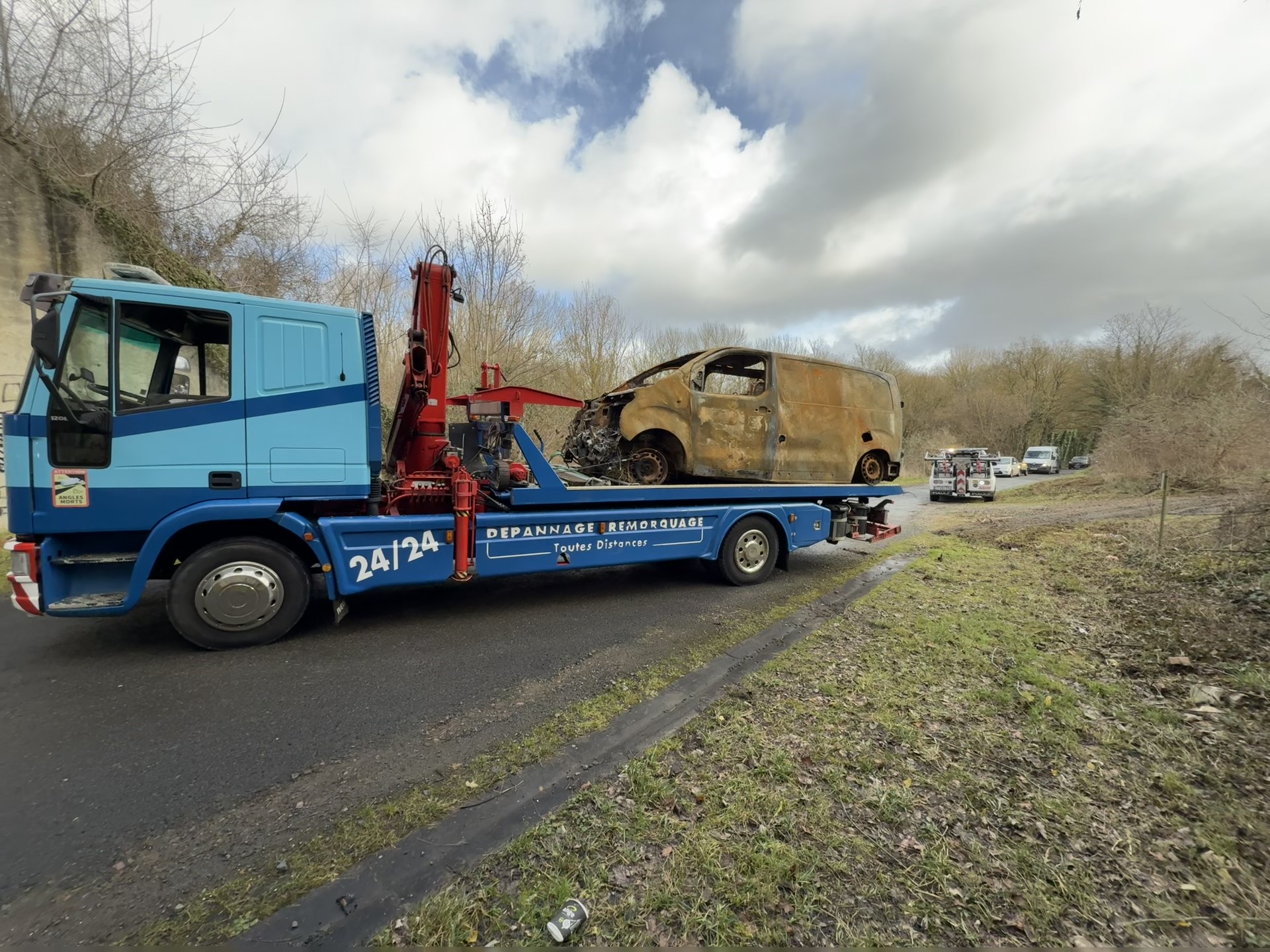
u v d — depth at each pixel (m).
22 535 3.69
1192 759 2.75
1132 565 6.93
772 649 4.32
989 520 12.57
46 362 3.57
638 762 2.71
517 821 2.30
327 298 12.34
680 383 6.21
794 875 2.00
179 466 3.96
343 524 4.43
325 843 2.20
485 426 5.50
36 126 8.03
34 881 1.99
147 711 3.26
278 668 3.88
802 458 6.90
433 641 4.45
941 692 3.46
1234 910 1.89
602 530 5.61
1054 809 2.37
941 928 1.80
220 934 1.78
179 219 10.83
